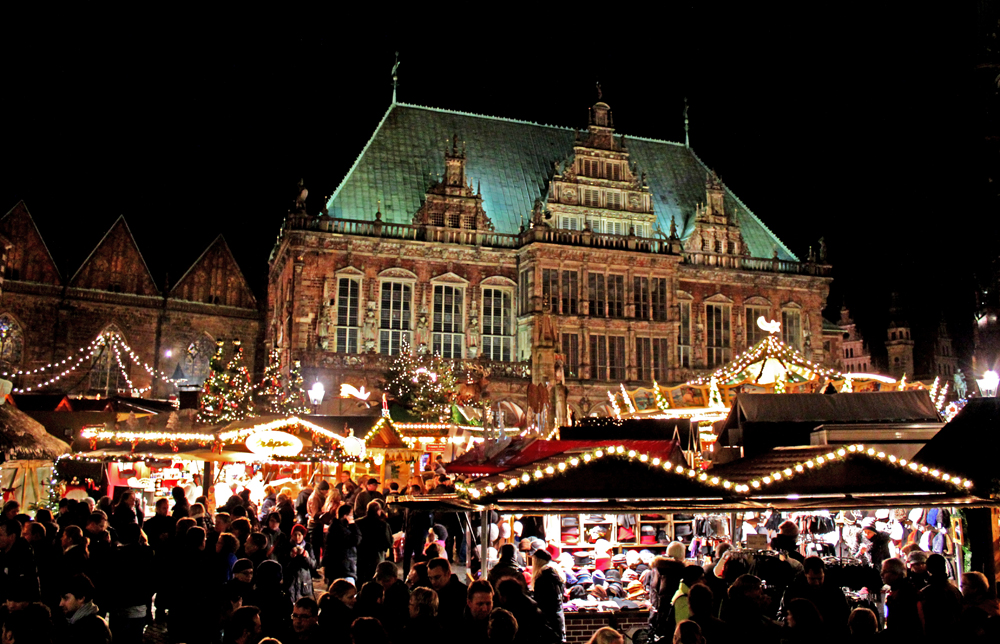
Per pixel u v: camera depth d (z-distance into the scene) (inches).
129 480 1459.2
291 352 2559.1
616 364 2842.0
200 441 1190.3
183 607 574.2
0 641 400.8
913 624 497.4
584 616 644.7
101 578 569.0
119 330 2847.0
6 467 1225.4
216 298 3034.0
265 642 399.9
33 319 2733.8
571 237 2822.3
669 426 1187.9
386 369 2591.0
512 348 2829.7
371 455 1350.9
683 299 3063.5
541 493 620.1
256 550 619.2
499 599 496.1
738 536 851.4
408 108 3051.2
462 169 2869.1
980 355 878.4
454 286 2795.3
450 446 1598.2
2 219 2746.1
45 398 1971.0
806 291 3225.9
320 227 2647.6
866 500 655.1
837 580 618.8
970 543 712.4
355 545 751.1
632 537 901.8
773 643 482.6
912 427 965.2
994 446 689.6
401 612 497.0
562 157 3181.6
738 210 3366.1
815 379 1284.4
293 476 1590.8
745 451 994.7
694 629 408.8
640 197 3026.6
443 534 899.4
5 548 541.3
